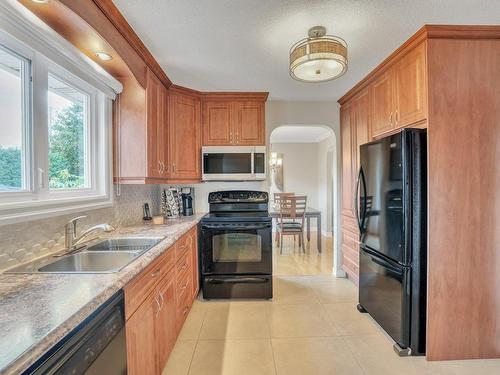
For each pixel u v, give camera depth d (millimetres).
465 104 1940
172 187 3447
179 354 2055
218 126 3297
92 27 1548
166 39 2066
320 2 1663
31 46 1353
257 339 2254
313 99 3584
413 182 1961
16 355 669
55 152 1771
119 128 2303
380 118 2643
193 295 2785
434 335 1974
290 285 3430
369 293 2508
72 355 848
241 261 2992
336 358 2012
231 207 3500
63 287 1073
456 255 1957
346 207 3535
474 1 1660
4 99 1355
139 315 1387
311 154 7215
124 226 2516
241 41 2105
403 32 2000
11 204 1290
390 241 2141
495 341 1990
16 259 1379
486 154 1947
